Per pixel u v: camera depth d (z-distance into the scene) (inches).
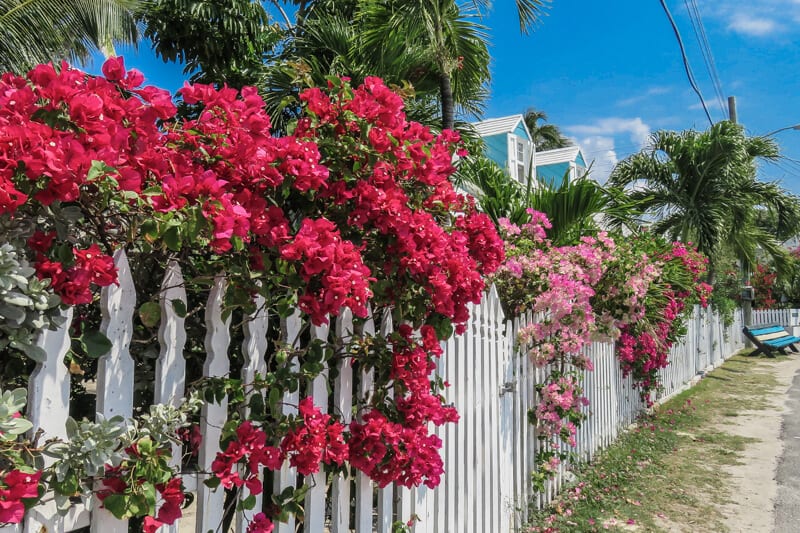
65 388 54.7
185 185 56.7
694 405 363.3
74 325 70.4
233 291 71.4
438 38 223.0
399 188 91.2
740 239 549.0
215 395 69.6
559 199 257.4
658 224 515.5
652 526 170.7
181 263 76.9
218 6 365.7
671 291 321.1
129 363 61.9
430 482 96.7
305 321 87.7
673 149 497.0
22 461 47.9
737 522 176.4
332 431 78.3
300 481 95.5
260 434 69.8
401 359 91.1
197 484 69.8
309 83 91.7
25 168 48.1
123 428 54.8
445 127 235.5
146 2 371.9
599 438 246.2
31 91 52.4
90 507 57.7
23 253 52.2
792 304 1098.7
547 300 174.2
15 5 323.9
